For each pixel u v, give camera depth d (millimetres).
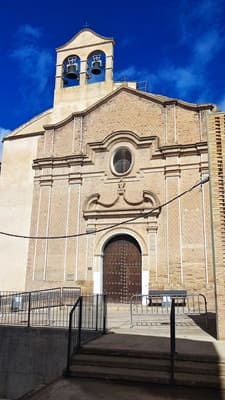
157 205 19656
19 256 21547
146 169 20484
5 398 11117
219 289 10148
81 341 9688
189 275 18188
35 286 20531
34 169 22969
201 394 6492
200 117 20359
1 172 23672
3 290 21156
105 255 20375
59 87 25438
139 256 19719
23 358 11352
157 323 13258
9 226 22344
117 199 20562
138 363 7734
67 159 22141
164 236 19188
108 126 22125
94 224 20594
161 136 20844
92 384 7078
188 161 19875
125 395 6398
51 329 11352
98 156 21703
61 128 23250
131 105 22031
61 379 7457
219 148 11312
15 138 24312
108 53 25328
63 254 20625
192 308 17422
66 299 19547
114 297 19484
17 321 13453
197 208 19000
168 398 6246
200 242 18469
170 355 7816
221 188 10969
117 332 11000
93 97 24625
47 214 21672
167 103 21188
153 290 18469
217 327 9820
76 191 21500
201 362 7641
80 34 26375
